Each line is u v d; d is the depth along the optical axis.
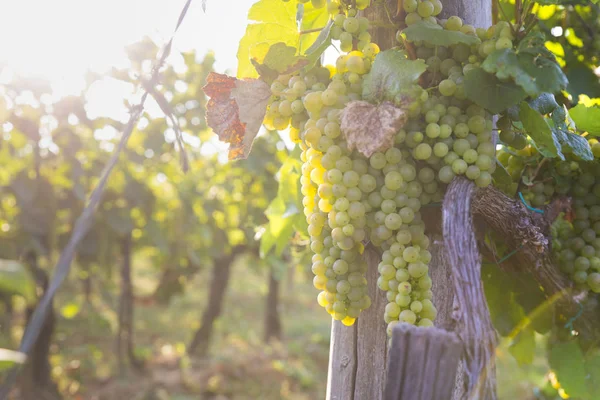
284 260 4.54
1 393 0.53
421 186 0.60
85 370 4.13
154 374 4.21
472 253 0.54
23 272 0.49
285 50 0.62
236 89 0.62
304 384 4.25
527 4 0.61
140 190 3.21
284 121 0.64
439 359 0.47
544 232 0.68
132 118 0.68
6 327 3.71
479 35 0.60
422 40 0.57
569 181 0.72
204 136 3.16
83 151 3.10
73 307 4.43
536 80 0.54
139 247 4.41
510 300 0.77
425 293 0.58
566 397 0.79
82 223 0.61
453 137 0.58
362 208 0.57
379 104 0.56
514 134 0.63
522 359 0.80
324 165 0.58
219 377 4.16
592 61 0.85
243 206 4.03
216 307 4.83
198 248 4.51
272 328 5.57
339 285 0.60
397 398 0.47
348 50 0.62
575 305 0.72
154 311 6.64
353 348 0.64
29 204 2.75
